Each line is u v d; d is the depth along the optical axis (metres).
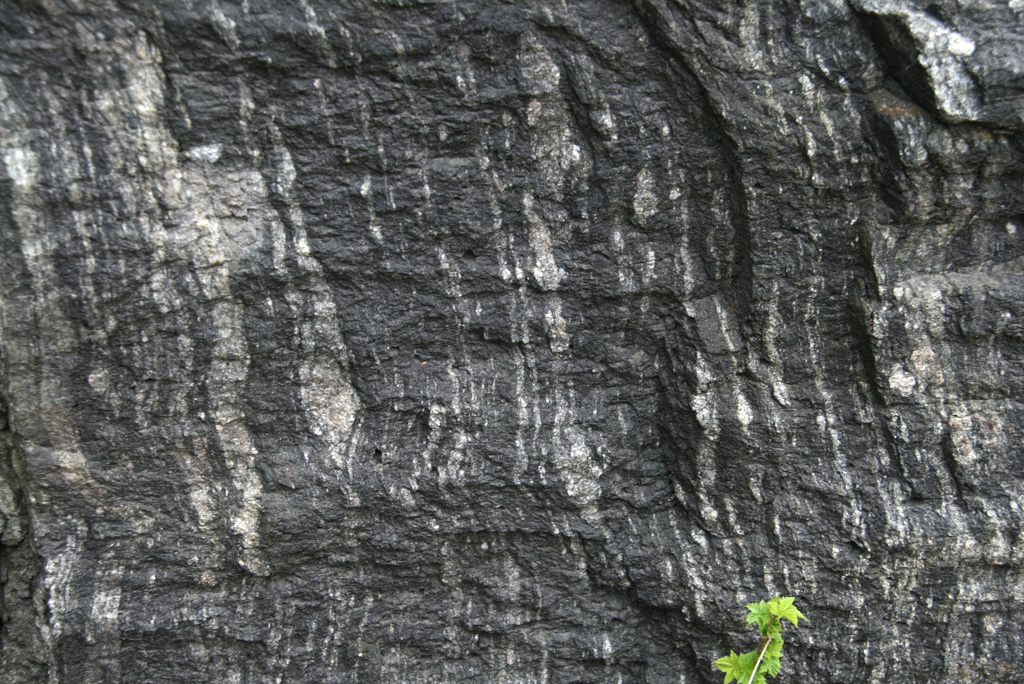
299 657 2.42
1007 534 2.29
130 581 2.32
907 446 2.30
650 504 2.45
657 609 2.47
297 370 2.29
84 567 2.30
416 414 2.36
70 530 2.29
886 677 2.42
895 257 2.17
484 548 2.44
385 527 2.38
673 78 2.10
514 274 2.27
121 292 2.13
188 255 2.13
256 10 1.99
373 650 2.45
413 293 2.27
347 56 2.05
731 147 2.11
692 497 2.42
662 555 2.43
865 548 2.33
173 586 2.34
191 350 2.21
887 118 2.04
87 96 2.00
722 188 2.19
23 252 2.06
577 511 2.41
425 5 2.03
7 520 2.31
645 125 2.14
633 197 2.20
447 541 2.42
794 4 2.01
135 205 2.08
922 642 2.39
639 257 2.26
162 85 2.02
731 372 2.32
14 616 2.36
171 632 2.35
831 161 2.10
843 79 2.06
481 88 2.12
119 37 1.96
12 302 2.09
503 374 2.36
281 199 2.15
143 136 2.04
